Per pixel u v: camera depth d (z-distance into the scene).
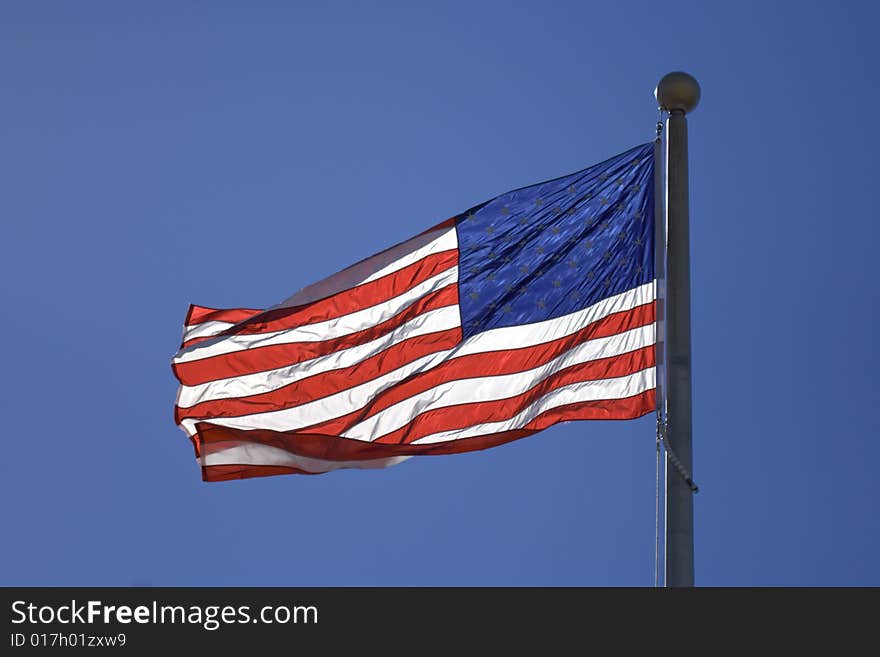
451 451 31.86
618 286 32.53
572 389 31.78
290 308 33.19
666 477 28.25
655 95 31.55
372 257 33.50
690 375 28.91
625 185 33.34
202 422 31.83
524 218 33.44
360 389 32.75
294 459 31.53
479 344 32.66
